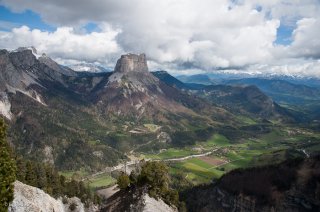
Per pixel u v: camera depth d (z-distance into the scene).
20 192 125.69
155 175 132.75
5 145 79.31
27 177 156.50
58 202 165.38
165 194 139.88
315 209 177.00
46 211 133.50
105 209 136.88
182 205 147.62
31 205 123.12
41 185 161.38
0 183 74.00
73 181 192.12
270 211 188.62
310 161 199.25
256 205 196.12
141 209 119.12
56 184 175.25
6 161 76.00
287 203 186.38
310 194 182.25
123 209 126.75
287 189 191.25
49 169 180.62
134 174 141.88
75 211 175.50
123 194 138.25
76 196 186.62
